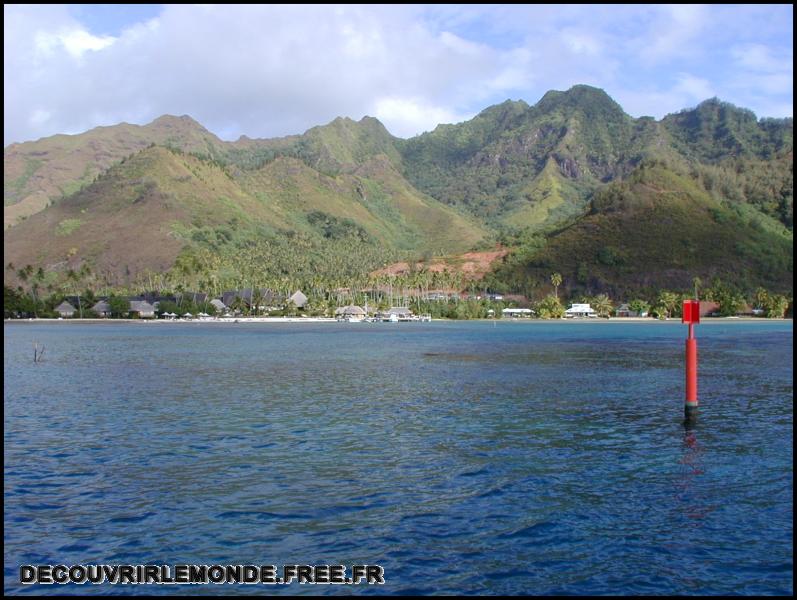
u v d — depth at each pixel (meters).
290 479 29.34
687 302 42.75
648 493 27.55
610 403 50.09
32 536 23.16
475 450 34.66
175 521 24.38
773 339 136.75
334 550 22.03
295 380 64.38
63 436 37.84
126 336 146.62
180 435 38.12
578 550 22.05
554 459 32.81
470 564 21.08
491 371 73.25
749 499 26.81
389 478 29.48
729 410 47.06
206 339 135.50
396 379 65.38
